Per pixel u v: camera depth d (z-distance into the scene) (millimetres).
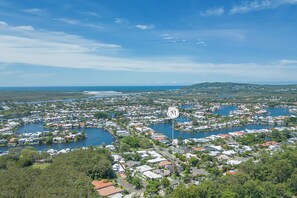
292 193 128000
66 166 150250
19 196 110250
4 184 117375
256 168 145250
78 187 121250
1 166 173000
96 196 120688
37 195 108875
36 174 134250
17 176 127125
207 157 193500
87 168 158500
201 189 114812
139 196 135125
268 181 132625
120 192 140625
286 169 138375
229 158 198250
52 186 118562
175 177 162250
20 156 193250
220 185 122688
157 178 159000
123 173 171000
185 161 190750
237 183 124688
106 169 162125
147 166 180000
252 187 119375
